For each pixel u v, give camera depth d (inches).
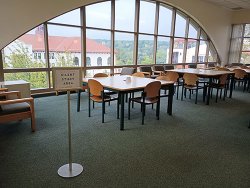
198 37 376.2
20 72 194.4
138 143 106.7
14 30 177.6
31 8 182.4
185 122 141.2
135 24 277.9
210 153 98.2
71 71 73.0
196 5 333.7
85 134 116.2
